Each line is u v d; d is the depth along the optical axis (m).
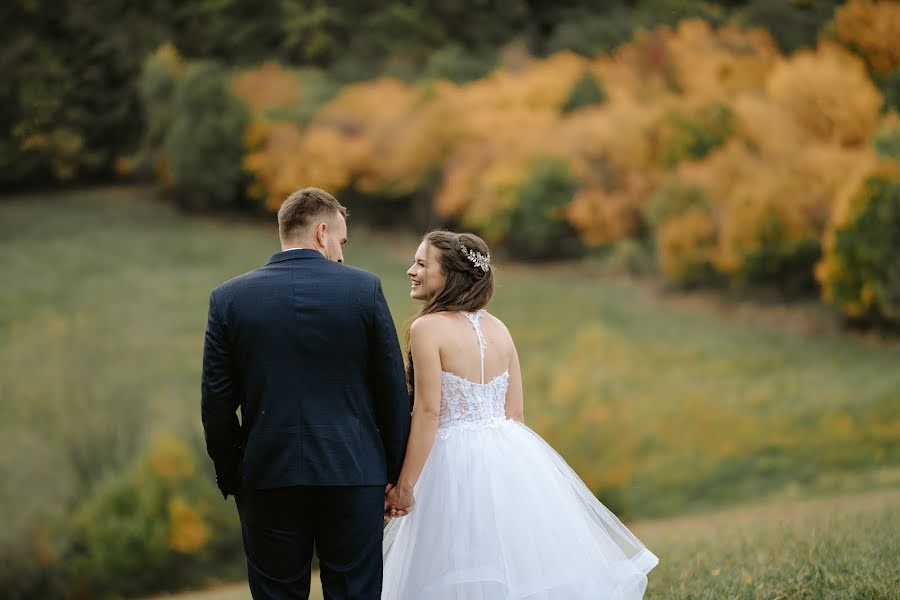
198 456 17.97
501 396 3.97
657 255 32.44
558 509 3.77
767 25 35.34
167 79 42.81
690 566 5.12
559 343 28.31
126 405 21.20
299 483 3.27
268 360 3.31
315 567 13.06
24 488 18.06
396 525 4.02
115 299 32.66
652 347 27.44
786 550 5.21
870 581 4.14
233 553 17.25
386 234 40.62
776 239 28.52
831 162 28.31
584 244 35.38
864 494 15.54
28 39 40.22
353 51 47.31
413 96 41.03
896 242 25.22
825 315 27.84
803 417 22.41
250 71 44.50
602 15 44.25
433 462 3.80
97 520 16.81
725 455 21.48
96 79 42.50
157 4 43.94
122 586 16.64
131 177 45.22
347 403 3.37
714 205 30.17
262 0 46.44
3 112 40.72
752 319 28.92
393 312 28.98
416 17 47.78
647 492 20.33
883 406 22.28
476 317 3.96
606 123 34.81
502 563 3.59
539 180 35.28
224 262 37.31
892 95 31.00
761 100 31.92
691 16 38.22
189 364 27.48
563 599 3.58
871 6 32.53
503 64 42.16
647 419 22.88
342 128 41.03
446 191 37.31
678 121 32.81
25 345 26.34
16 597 16.62
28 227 39.88
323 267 3.43
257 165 41.25
